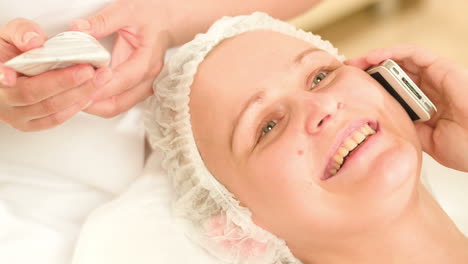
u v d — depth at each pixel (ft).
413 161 2.91
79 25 3.20
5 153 3.85
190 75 3.46
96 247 3.53
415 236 3.25
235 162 3.27
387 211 2.99
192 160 3.50
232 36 3.61
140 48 3.61
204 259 3.53
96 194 4.07
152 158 4.09
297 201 3.06
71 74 2.50
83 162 3.94
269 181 3.11
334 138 2.98
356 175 2.91
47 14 3.68
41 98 2.70
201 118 3.40
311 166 3.00
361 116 3.07
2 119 3.09
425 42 6.88
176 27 3.90
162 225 3.61
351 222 3.05
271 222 3.34
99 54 2.45
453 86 3.52
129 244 3.52
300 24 7.32
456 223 4.44
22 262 3.59
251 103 3.18
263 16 3.81
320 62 3.35
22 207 3.83
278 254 3.59
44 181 3.96
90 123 3.93
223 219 3.51
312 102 3.02
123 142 4.06
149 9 3.69
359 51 7.07
